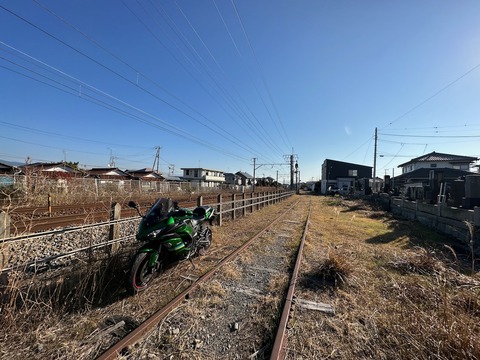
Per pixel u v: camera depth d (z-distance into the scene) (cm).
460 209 855
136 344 274
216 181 8625
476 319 327
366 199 2808
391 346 286
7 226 331
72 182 1573
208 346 279
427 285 442
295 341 292
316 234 906
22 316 303
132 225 768
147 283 420
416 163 4591
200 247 589
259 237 808
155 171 6325
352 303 384
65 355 252
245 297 396
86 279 370
